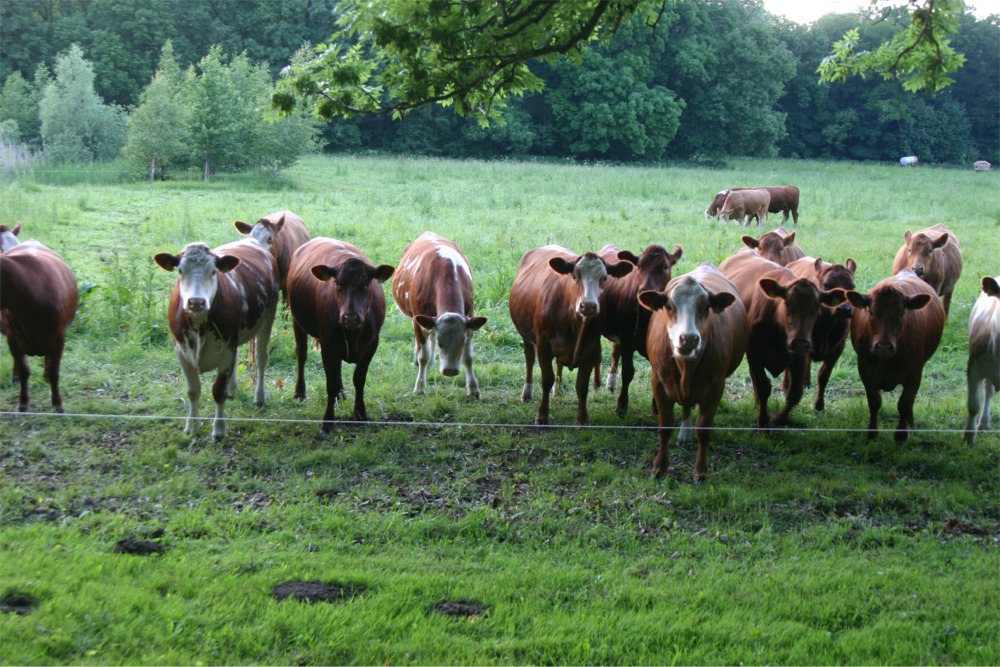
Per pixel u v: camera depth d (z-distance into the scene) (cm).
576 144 5572
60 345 923
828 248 2020
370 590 596
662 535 712
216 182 3206
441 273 994
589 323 903
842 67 1041
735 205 2588
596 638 545
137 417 895
